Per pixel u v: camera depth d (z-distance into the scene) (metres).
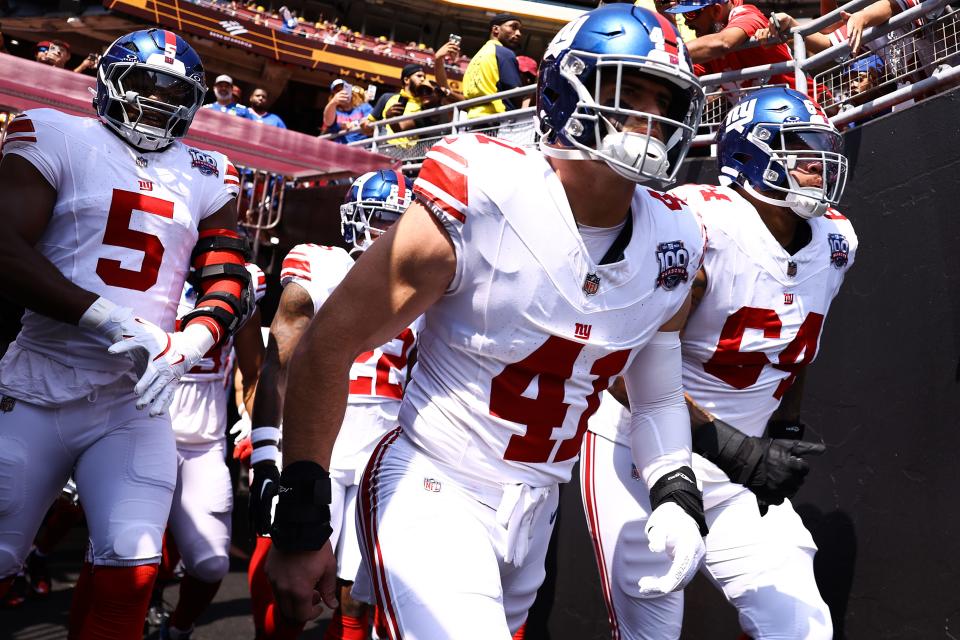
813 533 2.75
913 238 2.56
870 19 3.04
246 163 6.25
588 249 1.39
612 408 2.22
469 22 15.31
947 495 2.35
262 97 7.85
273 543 1.32
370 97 8.52
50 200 2.01
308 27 13.54
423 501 1.43
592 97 1.35
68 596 3.89
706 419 1.97
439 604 1.33
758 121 2.18
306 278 2.62
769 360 2.22
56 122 2.04
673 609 2.15
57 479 2.07
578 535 3.44
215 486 2.93
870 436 2.61
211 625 3.75
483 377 1.42
